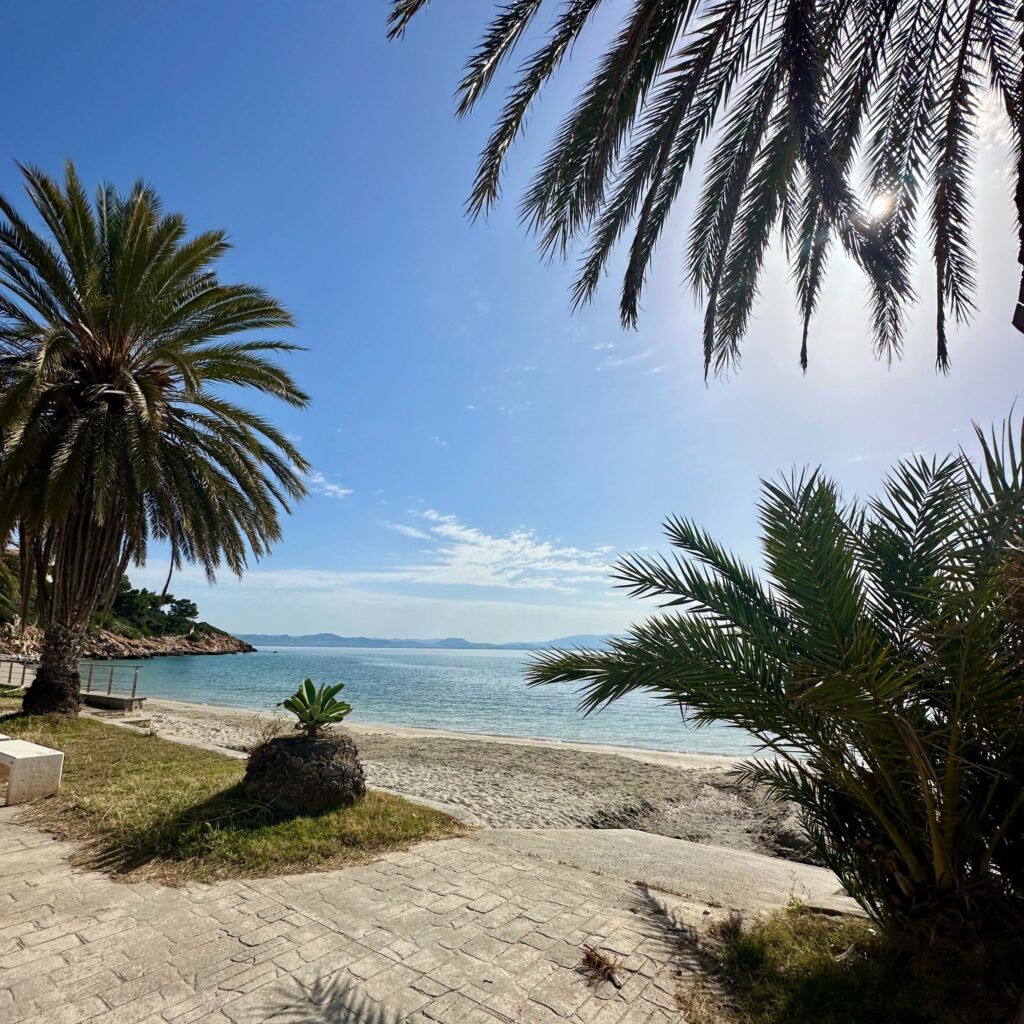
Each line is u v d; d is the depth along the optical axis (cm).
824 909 418
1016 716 287
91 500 1127
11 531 980
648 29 429
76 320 1095
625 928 379
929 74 497
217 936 345
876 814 338
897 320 612
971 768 320
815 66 431
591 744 1822
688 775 1280
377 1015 277
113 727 1099
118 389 1081
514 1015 282
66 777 700
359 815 570
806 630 337
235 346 1202
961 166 522
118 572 1225
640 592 381
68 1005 275
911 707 319
